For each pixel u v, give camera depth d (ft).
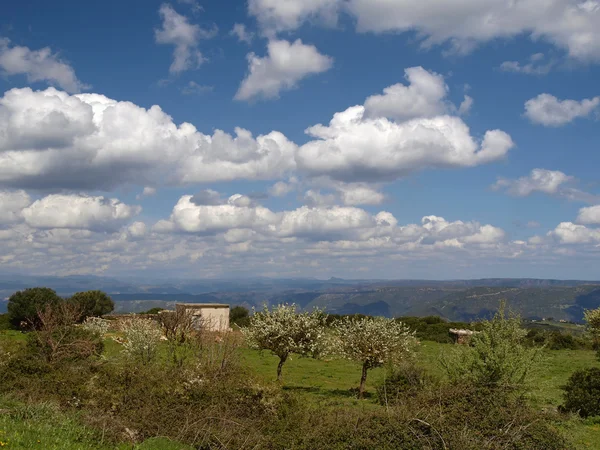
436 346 139.54
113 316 160.56
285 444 41.29
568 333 162.81
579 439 47.29
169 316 78.38
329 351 87.10
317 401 59.41
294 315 87.76
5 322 145.79
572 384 67.87
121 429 44.39
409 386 60.03
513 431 37.78
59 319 80.74
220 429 43.98
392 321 82.48
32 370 57.77
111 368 56.70
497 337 57.36
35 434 40.06
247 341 87.76
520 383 53.67
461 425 38.47
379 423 40.09
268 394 50.37
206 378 52.13
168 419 45.60
